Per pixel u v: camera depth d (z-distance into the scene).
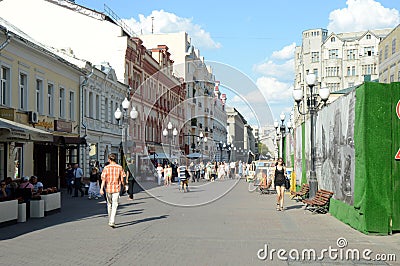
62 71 31.31
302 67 101.62
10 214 14.33
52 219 15.91
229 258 9.37
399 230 12.08
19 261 9.17
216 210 18.53
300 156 25.73
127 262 9.05
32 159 26.70
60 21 43.53
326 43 98.06
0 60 23.22
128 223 14.73
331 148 16.70
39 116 27.84
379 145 12.04
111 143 41.59
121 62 44.00
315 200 17.72
